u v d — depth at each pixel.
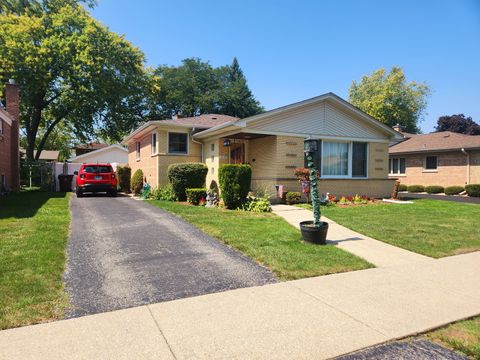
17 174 17.80
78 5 27.94
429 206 12.40
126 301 3.69
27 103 24.48
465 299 3.90
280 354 2.67
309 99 13.62
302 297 3.87
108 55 26.08
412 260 5.54
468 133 43.88
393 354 2.72
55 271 4.48
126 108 31.62
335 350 2.75
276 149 13.34
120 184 19.97
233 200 10.66
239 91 50.16
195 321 3.22
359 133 15.05
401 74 44.03
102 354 2.63
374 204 12.84
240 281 4.37
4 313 3.29
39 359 2.54
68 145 53.06
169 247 5.93
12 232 6.58
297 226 8.05
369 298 3.88
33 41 24.73
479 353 2.74
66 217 8.54
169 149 16.06
